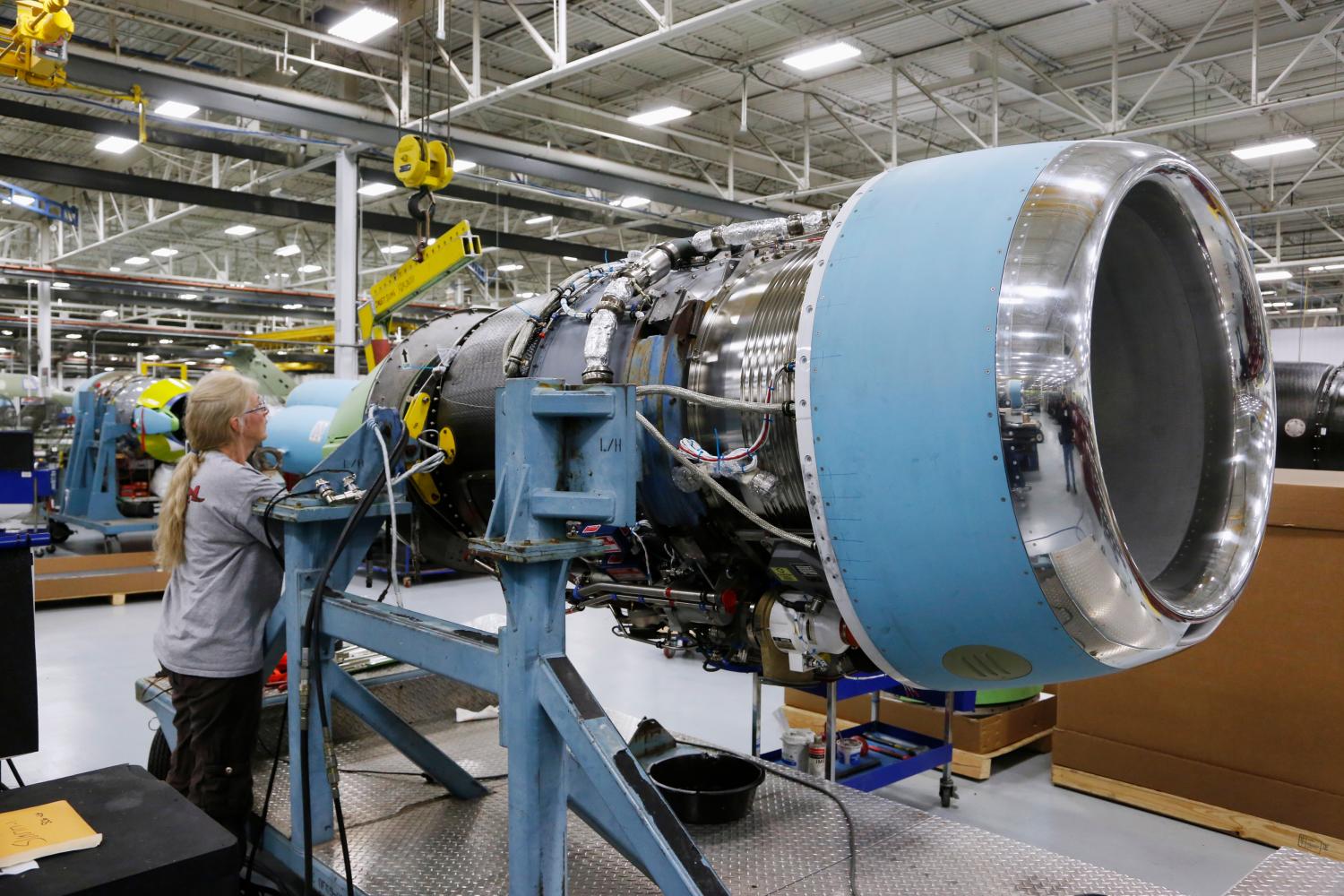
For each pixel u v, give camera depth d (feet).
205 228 50.11
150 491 27.02
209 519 7.52
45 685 15.23
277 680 9.83
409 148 20.61
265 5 25.80
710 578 6.86
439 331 9.82
